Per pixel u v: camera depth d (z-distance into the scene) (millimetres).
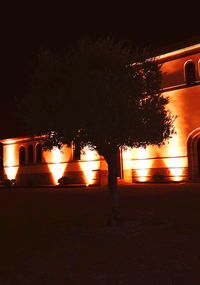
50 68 11664
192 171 27047
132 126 10906
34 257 8531
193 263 7328
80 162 33344
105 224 12008
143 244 9172
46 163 36688
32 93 11648
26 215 15086
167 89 28250
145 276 6742
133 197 19000
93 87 10727
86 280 6762
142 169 29453
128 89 11164
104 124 10594
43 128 11328
